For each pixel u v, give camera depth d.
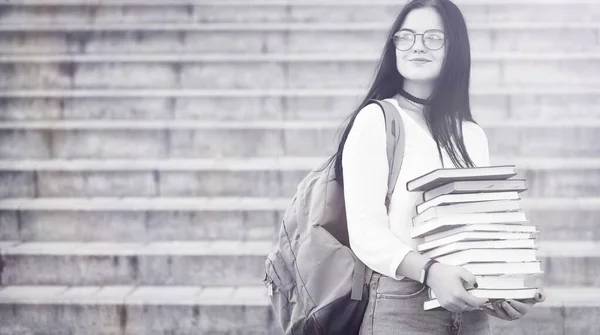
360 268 2.13
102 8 6.14
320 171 2.34
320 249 2.19
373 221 2.02
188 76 5.74
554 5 6.08
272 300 2.37
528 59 5.64
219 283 4.48
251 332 4.12
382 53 2.25
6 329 4.18
